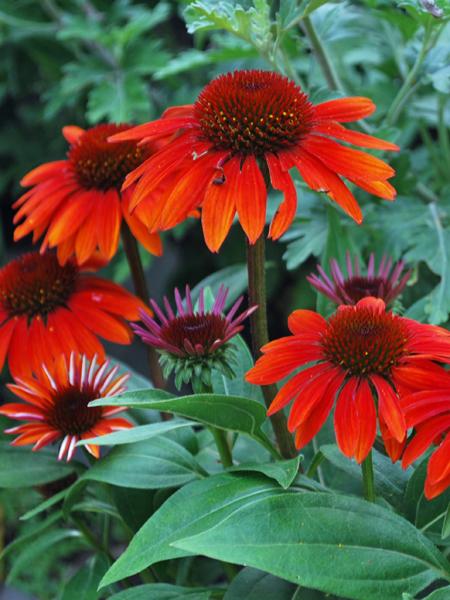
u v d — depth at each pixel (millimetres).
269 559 436
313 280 536
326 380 460
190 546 434
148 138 503
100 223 551
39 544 599
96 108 809
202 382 493
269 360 472
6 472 543
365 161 479
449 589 446
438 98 727
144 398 480
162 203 473
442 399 449
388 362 458
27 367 559
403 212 673
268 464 480
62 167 582
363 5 882
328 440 559
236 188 467
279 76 499
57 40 1002
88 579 563
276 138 480
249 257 491
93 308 573
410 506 498
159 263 1153
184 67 733
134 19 937
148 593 501
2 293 573
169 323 497
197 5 549
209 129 482
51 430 525
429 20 604
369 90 792
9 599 896
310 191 636
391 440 455
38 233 577
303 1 558
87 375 542
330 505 455
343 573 440
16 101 1141
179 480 518
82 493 572
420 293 667
